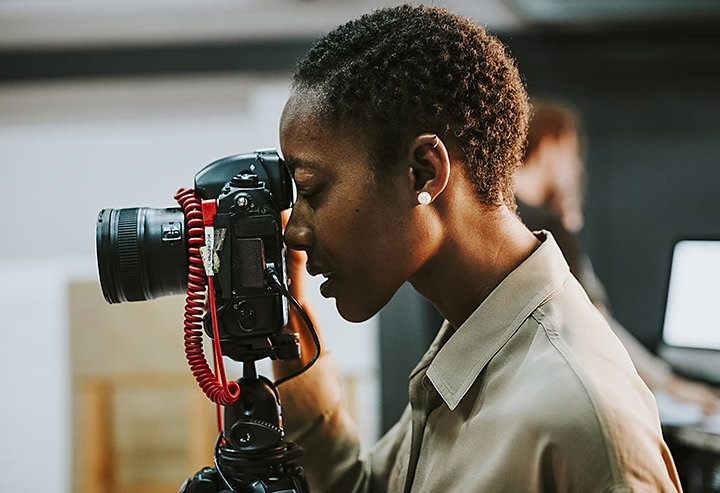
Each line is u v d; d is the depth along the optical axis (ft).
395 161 2.99
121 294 3.36
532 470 2.76
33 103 10.14
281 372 3.90
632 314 11.07
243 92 10.23
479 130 3.02
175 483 9.23
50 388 9.98
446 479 3.04
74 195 10.34
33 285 10.11
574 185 9.59
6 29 9.76
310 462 3.89
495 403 2.99
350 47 3.05
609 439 2.66
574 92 10.76
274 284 3.29
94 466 9.05
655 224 10.96
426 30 3.02
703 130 10.81
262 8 9.73
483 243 3.13
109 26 9.84
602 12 9.91
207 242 3.26
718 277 8.77
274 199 3.32
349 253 3.07
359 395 9.57
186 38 10.06
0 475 9.86
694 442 6.81
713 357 8.73
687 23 10.48
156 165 10.32
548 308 3.06
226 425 3.44
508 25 10.55
